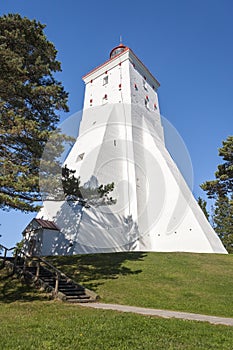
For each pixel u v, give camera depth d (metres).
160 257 16.44
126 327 5.61
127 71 26.48
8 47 10.88
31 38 11.40
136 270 13.68
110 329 5.43
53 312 7.46
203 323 6.40
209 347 4.63
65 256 16.53
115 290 10.77
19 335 5.05
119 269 13.86
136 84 26.69
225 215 36.28
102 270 13.71
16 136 9.61
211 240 19.59
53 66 12.01
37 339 4.78
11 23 11.16
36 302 8.98
